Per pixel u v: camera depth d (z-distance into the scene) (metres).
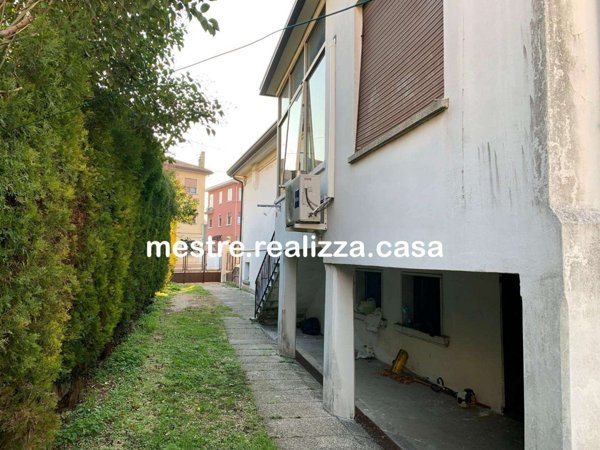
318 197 5.10
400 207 3.45
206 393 5.25
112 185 4.88
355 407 5.22
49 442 2.82
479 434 4.54
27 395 2.60
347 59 4.84
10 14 2.82
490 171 2.32
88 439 3.69
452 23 2.72
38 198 2.57
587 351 1.80
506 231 2.19
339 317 4.98
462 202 2.58
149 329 8.57
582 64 2.00
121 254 5.54
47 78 2.71
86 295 4.38
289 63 8.01
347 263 4.64
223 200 38.53
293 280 8.04
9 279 2.35
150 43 4.57
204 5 3.19
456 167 2.65
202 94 5.80
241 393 5.38
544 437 1.88
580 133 1.96
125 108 4.75
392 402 5.55
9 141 2.30
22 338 2.40
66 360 4.05
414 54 3.40
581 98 1.98
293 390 5.71
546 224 1.91
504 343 5.12
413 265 3.21
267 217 14.84
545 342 1.89
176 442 3.75
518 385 4.95
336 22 5.27
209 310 12.39
